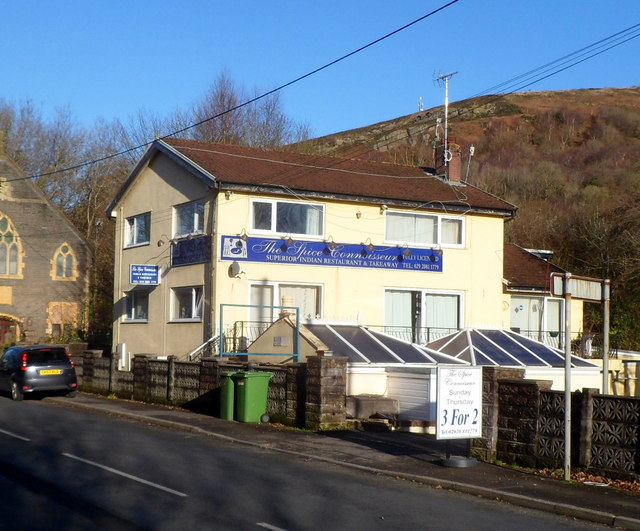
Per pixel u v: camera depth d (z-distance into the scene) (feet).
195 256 86.94
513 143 302.25
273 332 77.25
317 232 88.02
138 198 100.83
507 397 45.98
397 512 33.45
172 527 29.27
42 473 39.11
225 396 64.39
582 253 135.03
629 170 209.15
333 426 58.90
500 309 97.09
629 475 39.78
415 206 92.07
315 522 30.81
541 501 35.88
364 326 83.82
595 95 383.04
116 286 104.94
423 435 57.72
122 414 67.87
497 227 98.02
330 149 276.41
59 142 189.78
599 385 86.33
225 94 174.50
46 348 81.05
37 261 142.51
